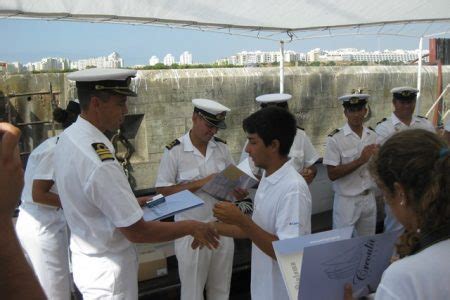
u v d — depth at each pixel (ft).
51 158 7.94
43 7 10.63
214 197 8.37
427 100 36.01
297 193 5.43
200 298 9.21
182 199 7.26
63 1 10.38
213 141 9.87
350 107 11.19
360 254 4.09
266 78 31.45
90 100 5.98
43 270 8.57
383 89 36.19
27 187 8.60
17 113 24.82
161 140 28.53
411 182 2.93
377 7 13.76
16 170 2.10
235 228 6.57
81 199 5.83
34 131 25.03
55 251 8.63
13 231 2.08
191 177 9.35
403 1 13.12
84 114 6.12
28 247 8.58
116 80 6.03
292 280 4.34
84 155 5.69
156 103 28.19
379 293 2.90
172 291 10.36
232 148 30.55
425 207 2.88
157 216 6.57
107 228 6.01
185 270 9.08
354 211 11.09
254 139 5.73
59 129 25.27
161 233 6.13
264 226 5.87
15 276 2.04
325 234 4.72
